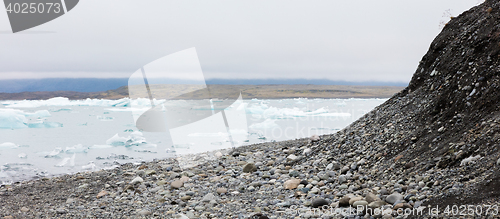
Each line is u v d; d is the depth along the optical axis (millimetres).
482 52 6402
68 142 21625
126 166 10688
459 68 6762
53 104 60812
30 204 6949
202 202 6273
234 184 7359
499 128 4699
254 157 10195
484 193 3621
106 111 51031
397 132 6977
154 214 5723
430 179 4680
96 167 12977
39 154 16312
